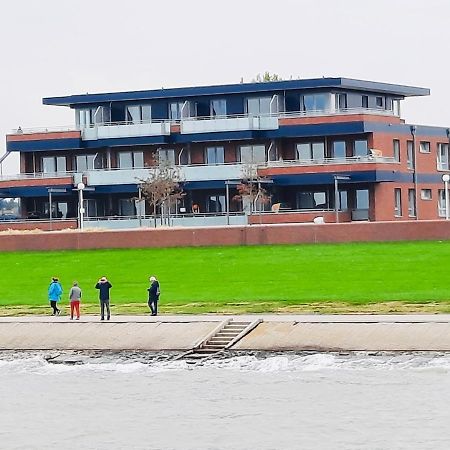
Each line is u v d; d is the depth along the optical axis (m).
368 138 186.00
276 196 189.12
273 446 79.75
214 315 115.25
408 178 191.88
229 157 192.62
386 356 103.00
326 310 115.38
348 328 106.62
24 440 84.69
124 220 192.75
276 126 187.88
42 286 140.00
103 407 91.88
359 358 102.88
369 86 192.75
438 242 145.00
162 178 187.12
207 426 85.06
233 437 82.25
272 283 130.88
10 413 91.56
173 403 91.69
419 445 78.62
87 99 199.25
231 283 132.50
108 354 109.75
